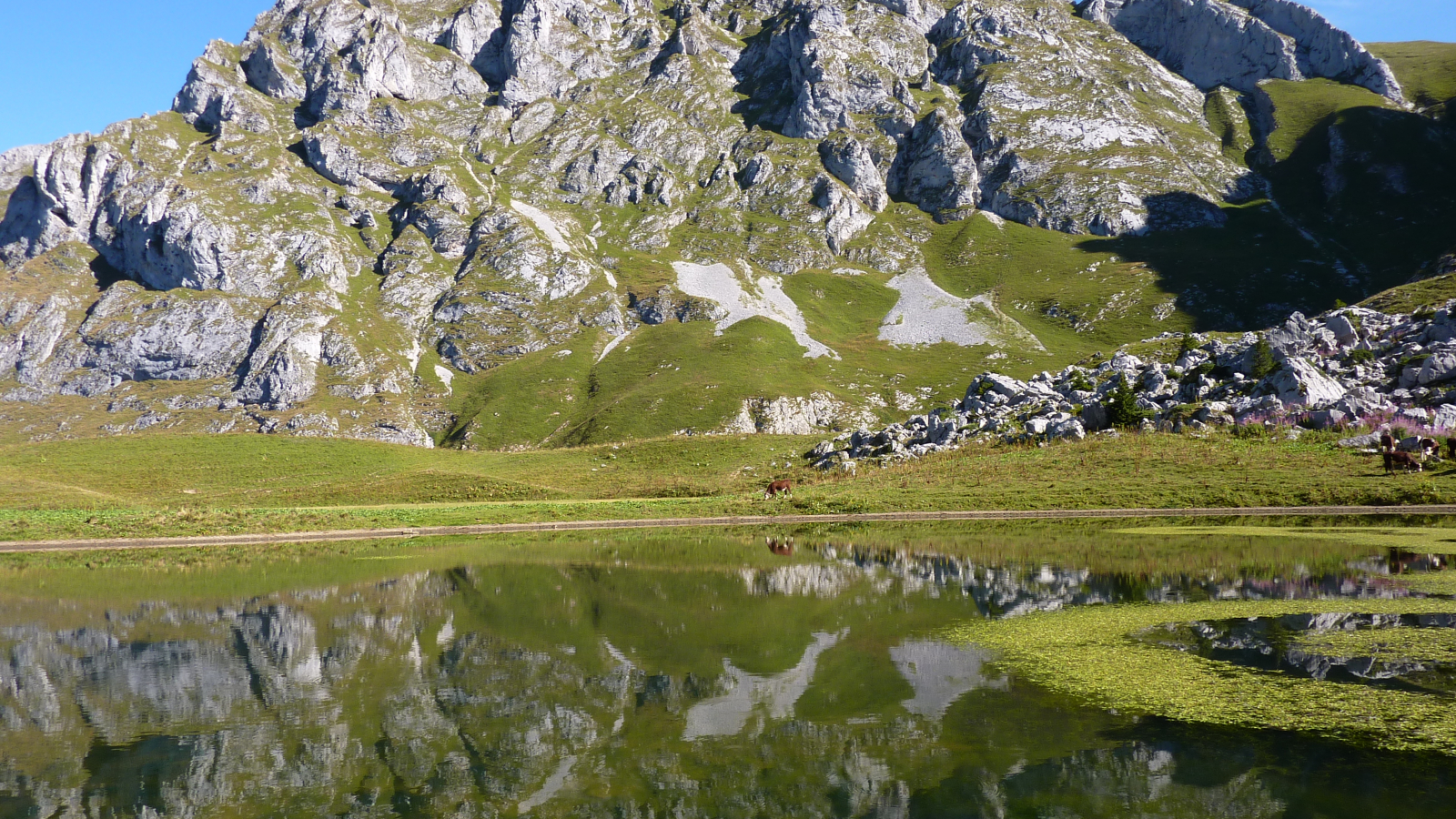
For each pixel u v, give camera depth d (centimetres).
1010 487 6412
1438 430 6078
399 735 1505
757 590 2939
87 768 1375
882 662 1883
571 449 10962
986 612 2409
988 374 9675
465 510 6888
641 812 1142
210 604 2944
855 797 1165
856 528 5328
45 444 10225
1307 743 1305
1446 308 7331
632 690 1745
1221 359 8231
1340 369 7412
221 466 9719
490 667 1961
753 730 1473
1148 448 6912
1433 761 1223
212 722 1612
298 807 1195
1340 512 4997
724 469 9388
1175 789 1151
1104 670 1744
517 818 1139
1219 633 2023
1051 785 1176
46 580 3681
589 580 3278
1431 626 2039
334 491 8319
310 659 2092
